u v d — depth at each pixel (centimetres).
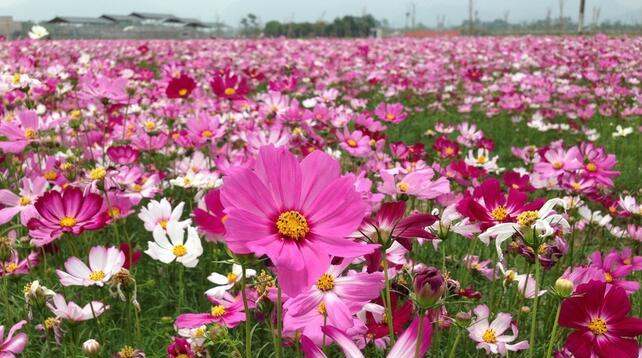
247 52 461
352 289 51
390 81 327
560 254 73
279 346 49
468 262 81
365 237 49
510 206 67
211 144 126
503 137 249
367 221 49
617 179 181
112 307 85
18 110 148
